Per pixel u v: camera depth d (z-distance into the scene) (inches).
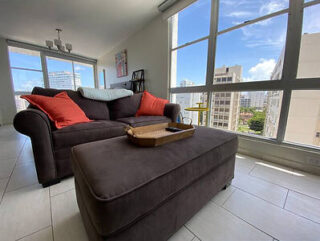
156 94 128.3
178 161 27.4
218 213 36.0
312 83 54.5
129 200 19.6
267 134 70.7
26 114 39.8
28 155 72.2
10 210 36.2
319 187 46.6
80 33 143.1
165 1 98.6
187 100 107.6
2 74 153.6
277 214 35.8
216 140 39.1
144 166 24.4
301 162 57.8
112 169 23.1
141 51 137.8
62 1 98.0
